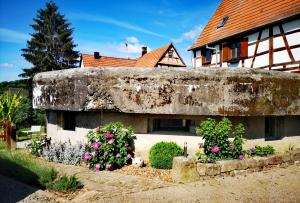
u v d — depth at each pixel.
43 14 36.53
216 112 6.34
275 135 7.93
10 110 15.15
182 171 5.21
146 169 6.08
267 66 11.90
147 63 27.38
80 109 6.79
